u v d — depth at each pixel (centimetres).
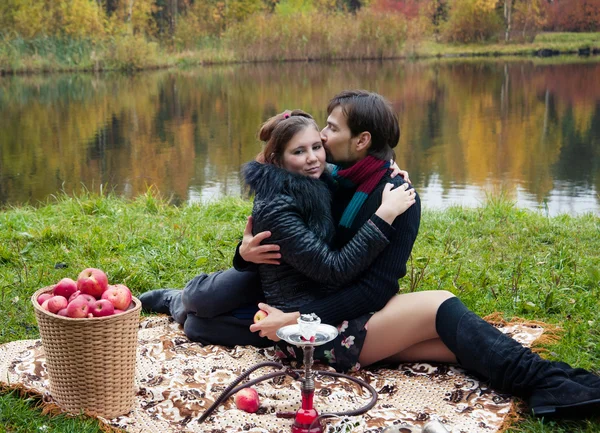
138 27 3400
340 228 327
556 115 1584
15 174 1038
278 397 303
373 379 320
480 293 441
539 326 382
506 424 286
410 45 3412
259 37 3256
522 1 3800
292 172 315
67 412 292
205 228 591
